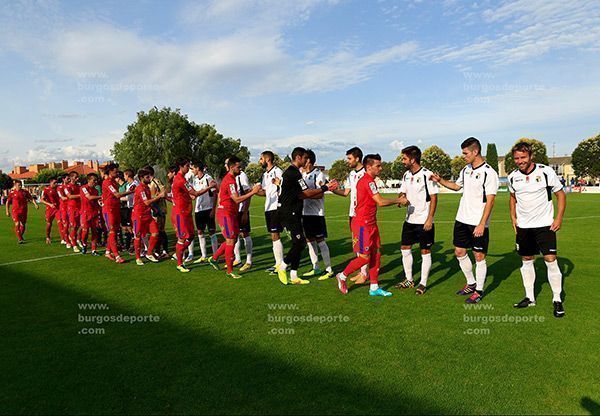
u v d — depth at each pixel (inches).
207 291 222.2
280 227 270.7
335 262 305.7
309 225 256.5
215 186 307.1
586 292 209.2
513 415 101.7
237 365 130.1
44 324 170.7
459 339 150.2
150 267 292.0
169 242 421.4
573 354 135.9
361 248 207.8
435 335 154.4
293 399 109.3
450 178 3120.1
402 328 162.2
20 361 134.7
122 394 112.9
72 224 376.8
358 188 208.5
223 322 171.3
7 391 115.0
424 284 215.3
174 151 2037.4
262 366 129.2
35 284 241.0
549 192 178.2
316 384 117.4
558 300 176.9
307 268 287.9
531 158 183.0
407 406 105.9
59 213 410.3
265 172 282.4
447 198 1218.6
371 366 128.6
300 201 239.9
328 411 103.5
